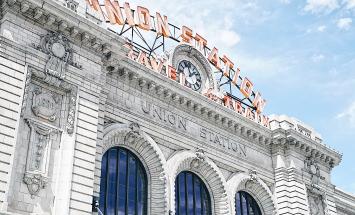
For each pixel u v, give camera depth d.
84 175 33.56
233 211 46.69
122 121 41.16
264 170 52.75
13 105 31.67
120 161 41.38
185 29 52.97
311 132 58.66
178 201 44.41
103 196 38.78
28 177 31.20
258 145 53.59
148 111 43.56
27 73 33.19
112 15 46.75
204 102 47.66
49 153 32.78
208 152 47.38
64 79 35.03
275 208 51.91
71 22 36.00
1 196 29.03
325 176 57.72
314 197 55.31
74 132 34.31
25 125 32.47
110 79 41.41
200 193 46.84
